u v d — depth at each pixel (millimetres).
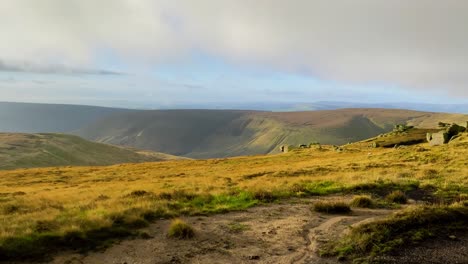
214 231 14539
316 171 40156
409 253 11359
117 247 12352
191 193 22578
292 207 19062
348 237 12766
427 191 22812
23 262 10758
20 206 21609
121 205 18281
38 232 12992
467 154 41219
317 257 11555
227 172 54312
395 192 20625
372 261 10828
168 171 69188
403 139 103188
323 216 16969
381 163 42125
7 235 12070
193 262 11234
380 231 12641
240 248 12523
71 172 81938
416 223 13430
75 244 12266
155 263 11086
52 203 21750
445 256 11125
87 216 15180
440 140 67312
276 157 91062
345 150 89438
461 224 13680
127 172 74188
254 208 18906
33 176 74500
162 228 14844
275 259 11477
